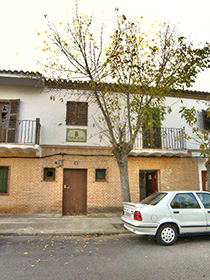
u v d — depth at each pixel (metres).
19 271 4.09
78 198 10.61
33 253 5.15
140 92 8.46
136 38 8.27
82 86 11.14
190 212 5.99
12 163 10.22
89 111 11.08
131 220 6.03
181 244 5.88
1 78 10.01
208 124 12.52
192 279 3.75
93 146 10.78
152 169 11.43
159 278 3.79
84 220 9.25
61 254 5.07
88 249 5.48
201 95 12.79
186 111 8.66
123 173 8.28
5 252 5.23
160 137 11.48
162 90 8.44
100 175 10.92
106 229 7.58
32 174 10.21
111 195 10.63
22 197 9.99
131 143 8.34
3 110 10.75
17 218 9.54
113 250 5.39
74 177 10.73
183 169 11.79
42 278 3.79
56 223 8.55
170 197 6.11
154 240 6.35
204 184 12.13
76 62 8.19
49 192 10.19
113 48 8.20
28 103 10.75
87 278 3.79
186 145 11.73
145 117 8.28
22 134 10.35
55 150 10.55
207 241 6.18
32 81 10.28
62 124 10.77
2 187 10.13
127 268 4.23
